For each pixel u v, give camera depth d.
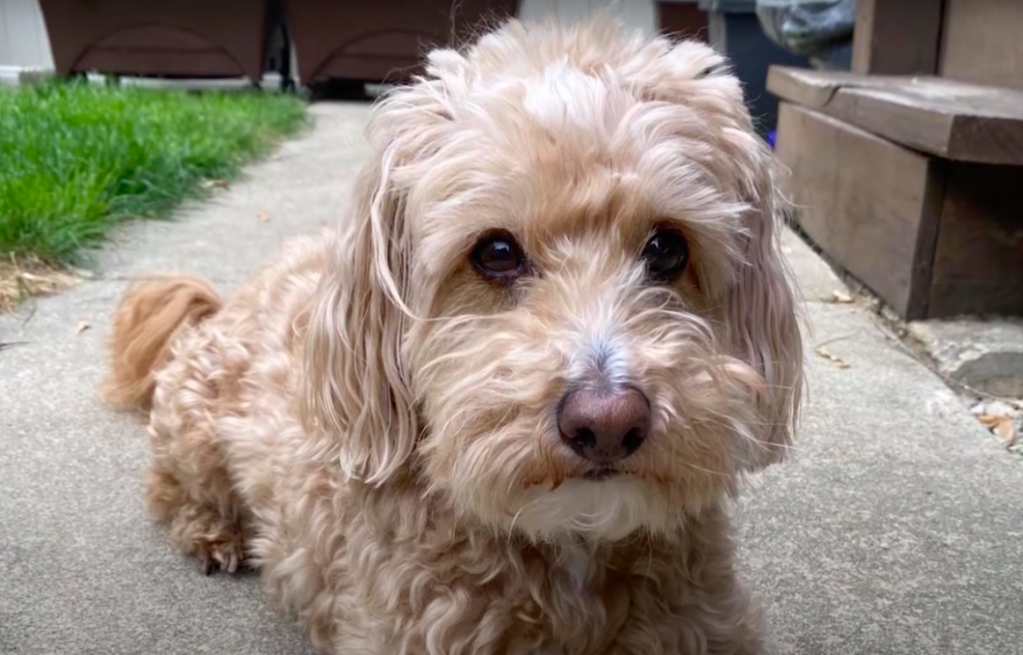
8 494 0.59
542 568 0.40
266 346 0.55
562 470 0.34
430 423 0.40
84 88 2.01
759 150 0.43
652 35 0.45
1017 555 0.53
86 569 0.53
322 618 0.47
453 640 0.40
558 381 0.34
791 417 0.45
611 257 0.37
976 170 0.79
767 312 0.44
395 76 1.97
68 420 0.68
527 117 0.37
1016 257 0.81
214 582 0.53
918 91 0.94
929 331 0.80
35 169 1.11
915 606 0.49
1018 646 0.46
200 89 2.43
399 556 0.41
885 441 0.66
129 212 1.14
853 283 0.98
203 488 0.54
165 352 0.66
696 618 0.42
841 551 0.54
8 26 2.74
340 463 0.44
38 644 0.46
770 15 1.39
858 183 0.95
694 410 0.34
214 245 1.08
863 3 1.20
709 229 0.39
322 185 1.41
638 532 0.40
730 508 0.56
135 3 2.38
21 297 0.87
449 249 0.38
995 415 0.70
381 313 0.43
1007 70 1.01
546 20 0.44
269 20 2.44
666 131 0.38
